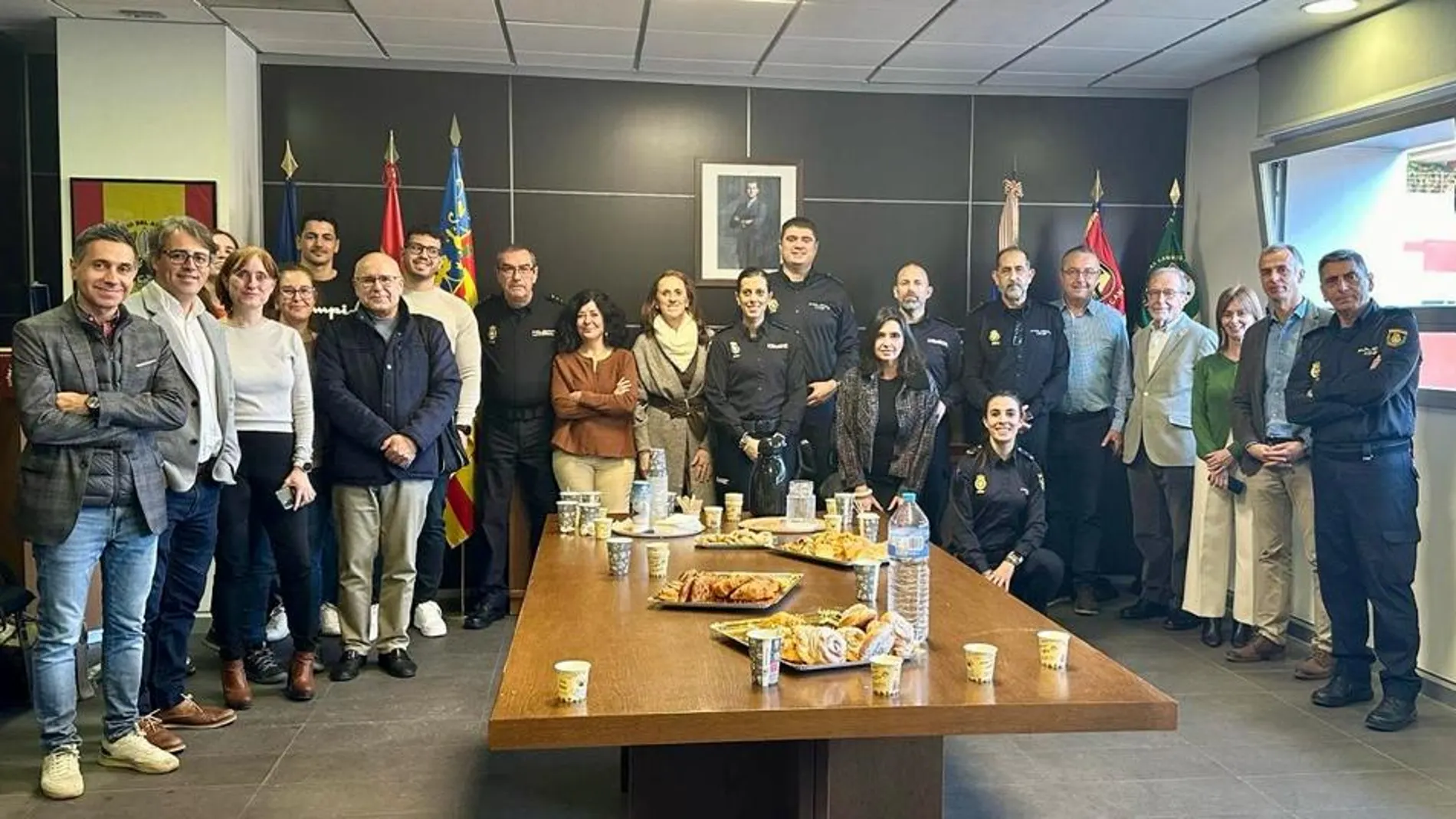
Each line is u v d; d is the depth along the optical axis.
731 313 6.05
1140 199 6.28
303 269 4.41
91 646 4.41
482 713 4.02
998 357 5.37
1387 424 3.94
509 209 5.87
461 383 4.63
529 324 5.24
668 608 2.67
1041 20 4.87
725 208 6.02
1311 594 4.88
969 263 6.22
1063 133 6.22
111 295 3.11
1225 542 4.99
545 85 5.84
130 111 5.08
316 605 4.22
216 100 5.11
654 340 5.27
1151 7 4.65
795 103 6.04
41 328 3.10
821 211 6.10
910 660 2.28
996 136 6.18
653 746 2.43
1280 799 3.33
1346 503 4.02
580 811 3.23
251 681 4.34
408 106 5.75
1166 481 5.32
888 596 2.63
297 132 5.69
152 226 5.11
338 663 4.44
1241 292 4.90
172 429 3.27
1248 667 4.68
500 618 5.36
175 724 3.84
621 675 2.16
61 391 3.10
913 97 6.12
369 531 4.32
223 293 4.04
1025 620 2.61
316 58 5.65
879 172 6.12
